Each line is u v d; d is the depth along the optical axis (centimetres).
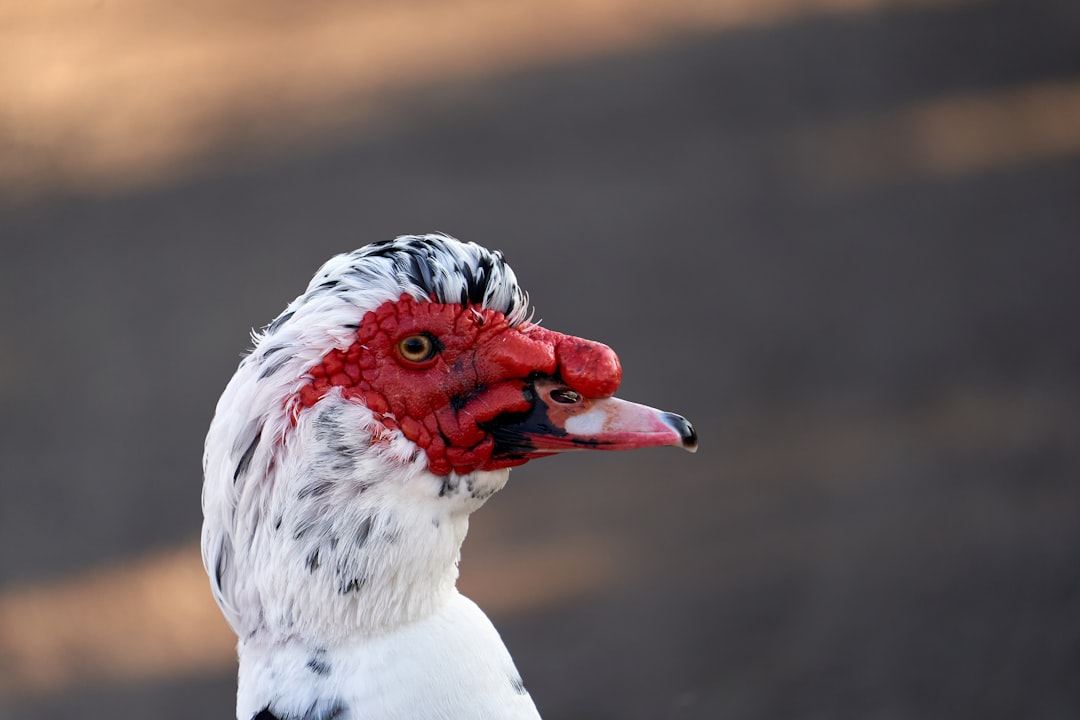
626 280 2756
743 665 1869
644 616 1944
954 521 2095
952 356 2525
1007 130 3394
